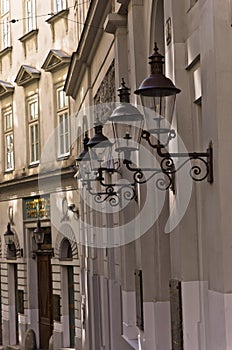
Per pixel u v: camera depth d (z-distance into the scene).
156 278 21.50
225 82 13.84
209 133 14.30
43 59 47.16
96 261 34.78
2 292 51.66
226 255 13.61
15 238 49.22
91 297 35.72
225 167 13.76
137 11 22.45
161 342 21.38
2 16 53.09
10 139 51.31
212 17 13.94
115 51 25.80
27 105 48.94
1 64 53.00
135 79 22.19
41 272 46.94
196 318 16.45
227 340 13.45
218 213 13.80
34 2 48.41
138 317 22.72
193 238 16.56
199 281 16.47
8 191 50.59
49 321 45.69
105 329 31.92
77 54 37.59
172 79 17.11
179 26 17.00
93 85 36.38
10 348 49.50
